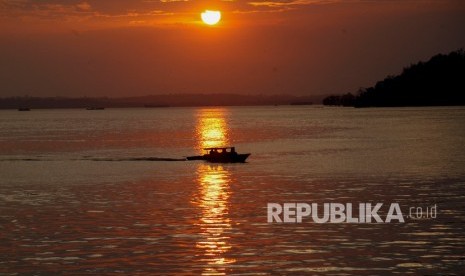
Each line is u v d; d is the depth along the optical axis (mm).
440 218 38625
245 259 30109
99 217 40156
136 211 42125
